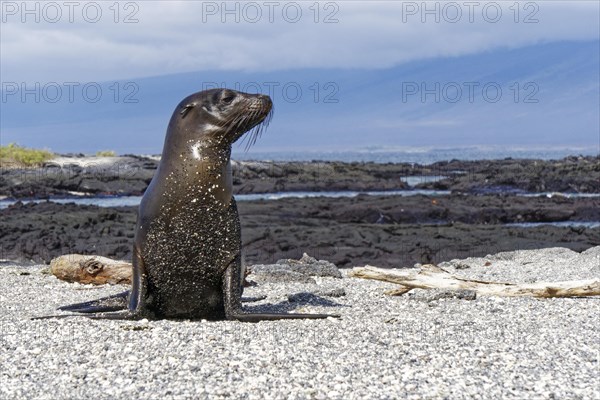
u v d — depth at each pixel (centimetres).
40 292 1384
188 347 893
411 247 2464
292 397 718
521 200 4059
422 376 783
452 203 3878
